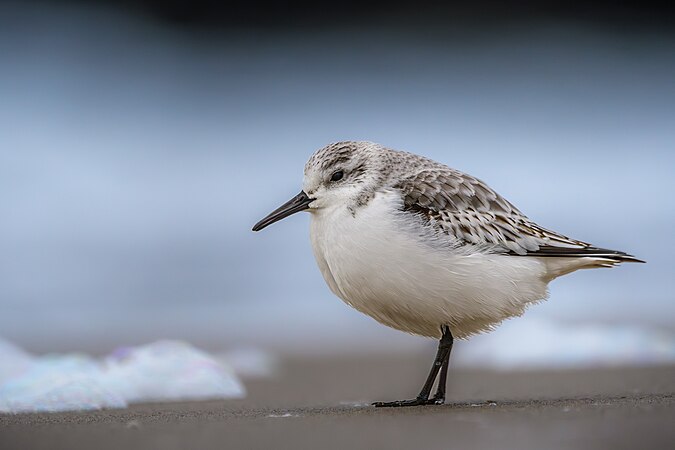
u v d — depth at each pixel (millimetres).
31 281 16328
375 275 7426
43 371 8727
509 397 8188
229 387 9188
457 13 24453
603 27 24141
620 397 7863
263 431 6285
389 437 5914
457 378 10086
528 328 12086
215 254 17375
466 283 7438
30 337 13727
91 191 18609
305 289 16547
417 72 23484
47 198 18203
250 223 18188
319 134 22047
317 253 7949
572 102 22484
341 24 24422
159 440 6016
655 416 6457
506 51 23703
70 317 15227
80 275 16578
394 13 24531
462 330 7879
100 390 8195
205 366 9250
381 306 7645
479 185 7840
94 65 22156
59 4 22547
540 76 23281
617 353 11312
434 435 5926
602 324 12781
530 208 18734
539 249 7691
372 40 23984
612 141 21062
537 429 6023
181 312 15664
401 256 7344
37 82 21438
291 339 13648
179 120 21797
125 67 22438
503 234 7625
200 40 23375
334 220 7645
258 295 16344
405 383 10125
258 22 24266
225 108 22453
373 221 7441
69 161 19250
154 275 16781
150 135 20984
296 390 9586
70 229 17562
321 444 5770
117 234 17656
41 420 7043
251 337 13727
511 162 20438
